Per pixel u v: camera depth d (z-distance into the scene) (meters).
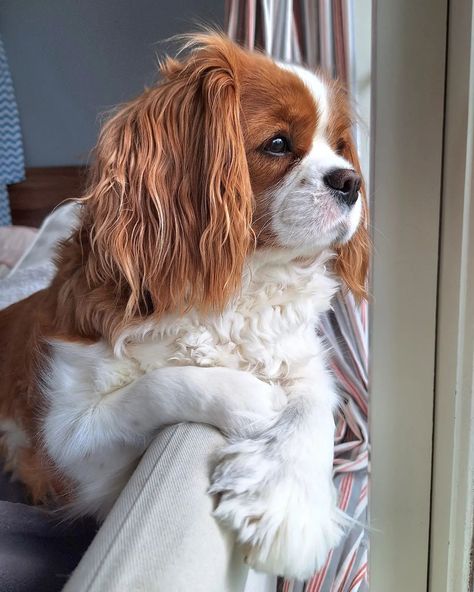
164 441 0.88
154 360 1.04
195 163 1.06
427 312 1.08
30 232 2.78
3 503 1.25
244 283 1.07
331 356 1.59
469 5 0.90
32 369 1.19
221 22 2.50
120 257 1.02
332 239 1.06
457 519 1.14
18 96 2.99
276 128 1.05
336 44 1.51
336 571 1.40
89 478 1.08
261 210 1.07
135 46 2.72
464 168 0.97
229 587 0.78
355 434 1.62
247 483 0.83
